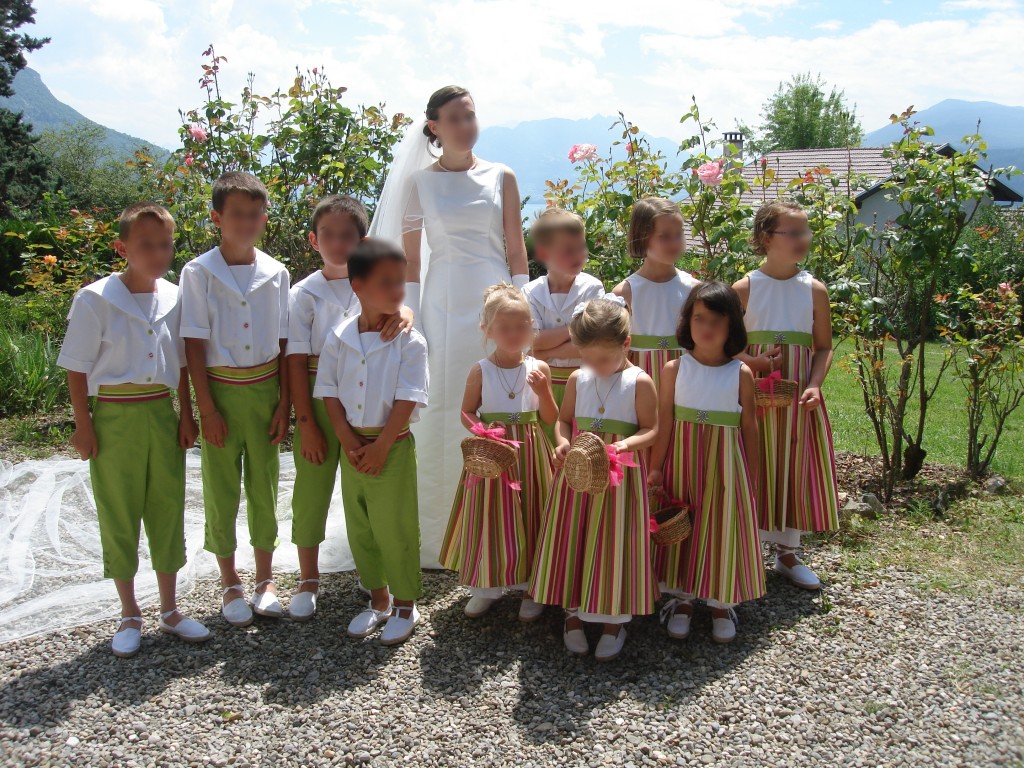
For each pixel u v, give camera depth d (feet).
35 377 21.48
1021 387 17.17
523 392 10.72
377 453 9.99
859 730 8.41
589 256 17.12
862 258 16.88
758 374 11.93
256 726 8.48
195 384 10.21
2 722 8.54
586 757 7.99
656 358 11.96
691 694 9.09
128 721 8.55
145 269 9.73
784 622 10.85
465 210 12.28
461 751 8.07
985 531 14.07
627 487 9.86
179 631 10.21
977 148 14.93
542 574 10.09
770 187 17.79
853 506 14.94
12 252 37.14
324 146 21.02
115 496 9.94
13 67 83.25
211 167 21.66
